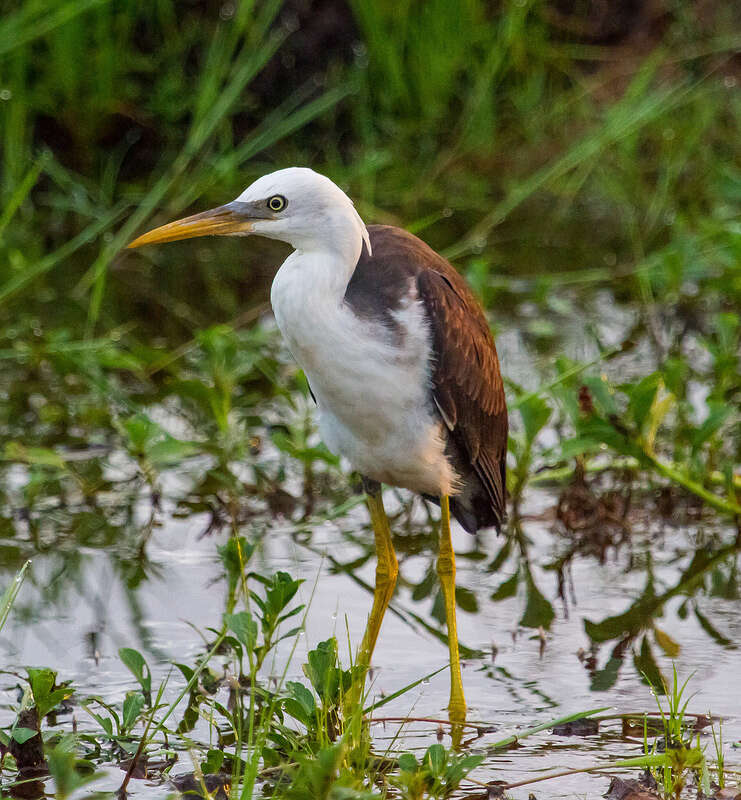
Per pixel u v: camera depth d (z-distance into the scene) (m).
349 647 7.38
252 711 6.92
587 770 6.71
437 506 10.96
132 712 7.04
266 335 12.72
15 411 12.44
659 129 18.45
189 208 16.77
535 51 18.88
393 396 7.86
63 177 16.58
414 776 6.05
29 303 14.77
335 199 7.59
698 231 15.89
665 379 10.42
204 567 9.66
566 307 13.05
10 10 16.83
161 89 17.27
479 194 17.55
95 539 10.12
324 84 17.98
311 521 10.51
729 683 7.86
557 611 9.00
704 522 10.43
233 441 11.32
